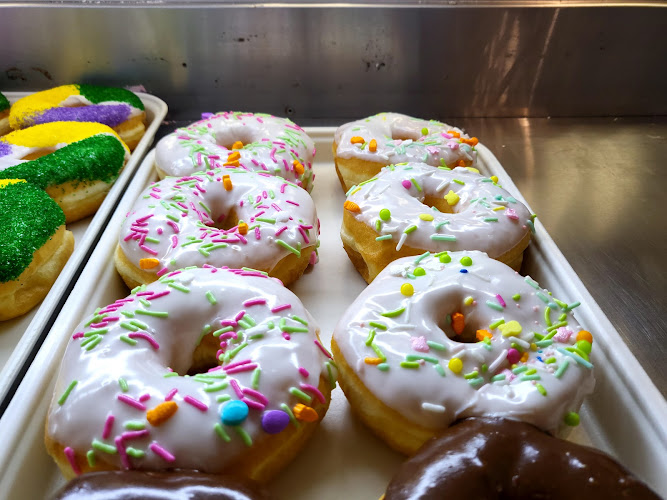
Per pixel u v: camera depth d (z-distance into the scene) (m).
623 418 0.17
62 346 0.18
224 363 0.17
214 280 0.19
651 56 0.34
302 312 0.18
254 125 0.30
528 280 0.19
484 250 0.21
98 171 0.28
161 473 0.14
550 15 0.32
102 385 0.15
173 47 0.32
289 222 0.23
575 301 0.20
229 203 0.25
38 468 0.16
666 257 0.25
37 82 0.34
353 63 0.33
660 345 0.21
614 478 0.13
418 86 0.35
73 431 0.15
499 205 0.23
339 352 0.18
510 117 0.37
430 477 0.13
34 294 0.23
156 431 0.14
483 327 0.18
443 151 0.28
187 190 0.24
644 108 0.37
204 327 0.18
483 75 0.35
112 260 0.23
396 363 0.16
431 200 0.25
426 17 0.32
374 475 0.17
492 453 0.14
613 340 0.18
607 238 0.26
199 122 0.31
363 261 0.24
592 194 0.30
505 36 0.33
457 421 0.16
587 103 0.36
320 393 0.16
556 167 0.32
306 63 0.33
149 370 0.16
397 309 0.18
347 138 0.29
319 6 0.31
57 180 0.26
